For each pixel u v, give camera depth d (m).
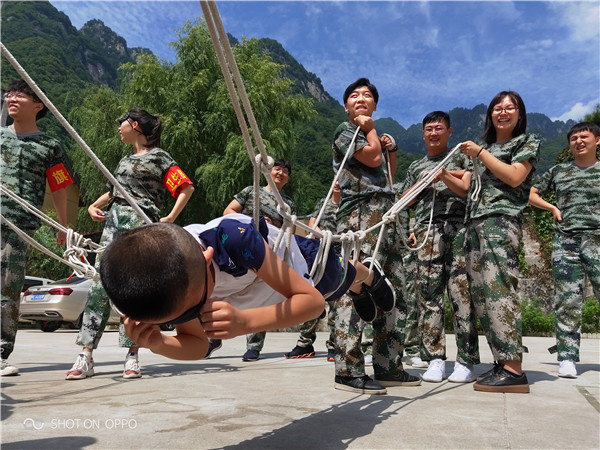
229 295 1.61
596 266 3.96
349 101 2.86
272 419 2.10
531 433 1.95
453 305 3.44
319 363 4.30
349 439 1.82
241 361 4.48
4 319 3.34
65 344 6.17
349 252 2.05
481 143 3.36
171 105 15.12
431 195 3.82
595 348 6.31
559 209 4.25
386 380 2.99
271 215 4.29
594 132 4.15
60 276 14.42
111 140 15.24
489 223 3.06
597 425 2.11
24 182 3.39
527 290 11.41
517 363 2.93
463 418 2.18
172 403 2.41
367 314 2.41
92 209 3.70
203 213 15.20
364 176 2.80
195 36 15.84
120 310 1.24
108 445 1.72
